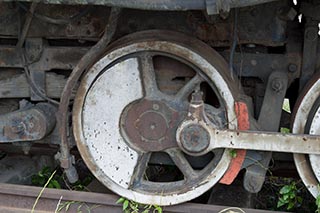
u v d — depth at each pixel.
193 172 2.53
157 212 2.58
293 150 2.32
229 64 2.45
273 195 3.38
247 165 2.50
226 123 2.39
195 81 2.39
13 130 2.69
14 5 2.65
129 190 2.57
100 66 2.40
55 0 2.04
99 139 2.52
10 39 2.84
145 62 2.38
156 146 2.48
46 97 2.80
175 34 2.36
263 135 2.32
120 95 2.44
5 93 2.86
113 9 2.26
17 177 3.22
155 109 2.43
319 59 2.52
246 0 1.93
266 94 2.49
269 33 2.49
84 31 2.62
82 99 2.46
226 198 2.85
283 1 2.43
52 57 2.74
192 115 2.32
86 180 3.35
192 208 2.55
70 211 2.69
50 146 3.35
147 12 2.51
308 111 2.36
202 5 1.95
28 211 2.74
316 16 2.41
